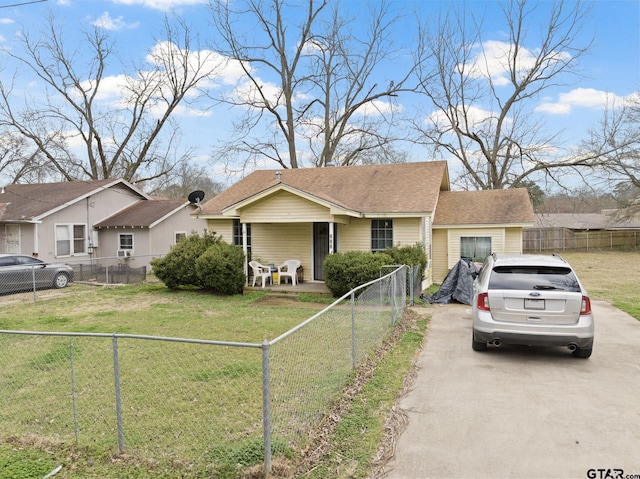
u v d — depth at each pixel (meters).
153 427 4.54
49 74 28.72
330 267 13.04
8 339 8.32
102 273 17.69
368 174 17.72
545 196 33.56
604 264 23.39
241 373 6.08
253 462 3.68
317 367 6.13
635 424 4.53
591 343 6.53
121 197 24.09
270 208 14.16
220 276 13.64
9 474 3.68
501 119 29.00
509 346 7.78
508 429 4.44
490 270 7.23
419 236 14.78
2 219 19.47
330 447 4.05
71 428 4.62
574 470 3.67
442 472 3.66
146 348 7.58
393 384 5.72
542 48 27.14
